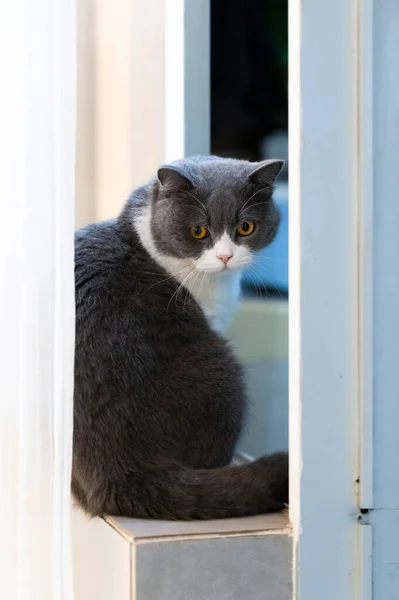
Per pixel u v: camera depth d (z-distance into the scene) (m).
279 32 2.42
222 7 2.40
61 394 1.33
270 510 1.48
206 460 1.62
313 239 1.36
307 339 1.37
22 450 1.33
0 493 1.36
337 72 1.35
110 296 1.64
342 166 1.37
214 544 1.35
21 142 1.31
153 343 1.63
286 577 1.39
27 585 1.33
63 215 1.32
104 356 1.56
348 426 1.39
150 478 1.49
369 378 1.38
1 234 1.33
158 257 1.74
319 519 1.39
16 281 1.33
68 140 1.32
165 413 1.58
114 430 1.53
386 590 1.42
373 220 1.38
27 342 1.33
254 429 1.97
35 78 1.30
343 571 1.40
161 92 2.33
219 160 1.95
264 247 1.85
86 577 1.57
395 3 1.36
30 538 1.33
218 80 2.41
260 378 2.02
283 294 2.00
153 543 1.32
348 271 1.38
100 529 1.50
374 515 1.41
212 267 1.73
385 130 1.38
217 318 1.83
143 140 2.32
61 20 1.29
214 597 1.36
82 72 2.38
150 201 1.81
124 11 2.32
